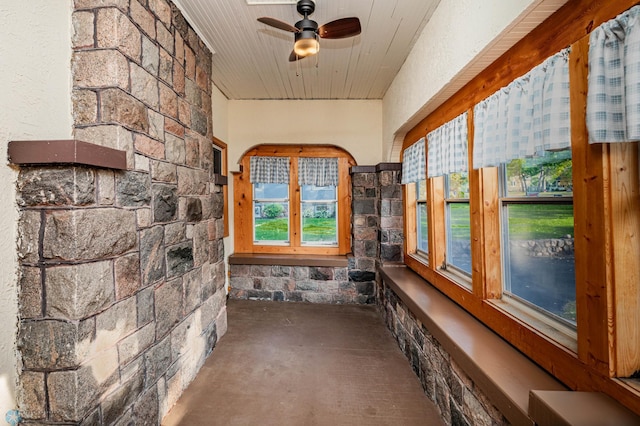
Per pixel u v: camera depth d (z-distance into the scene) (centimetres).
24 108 127
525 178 161
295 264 421
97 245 132
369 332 320
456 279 236
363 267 420
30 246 123
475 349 155
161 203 187
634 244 100
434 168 249
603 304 103
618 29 93
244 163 454
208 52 265
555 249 142
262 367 246
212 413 192
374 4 214
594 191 105
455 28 187
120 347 147
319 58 299
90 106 149
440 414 193
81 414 124
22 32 126
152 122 179
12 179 122
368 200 419
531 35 139
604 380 104
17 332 124
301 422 184
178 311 206
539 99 127
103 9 149
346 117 423
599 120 95
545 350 134
